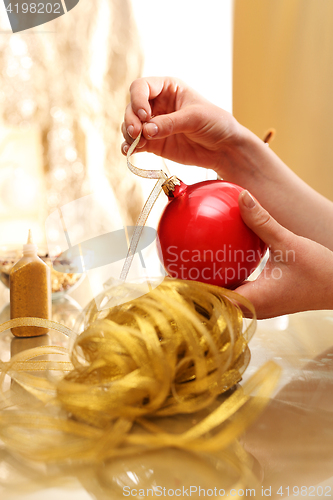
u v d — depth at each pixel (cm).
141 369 40
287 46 137
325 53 136
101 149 121
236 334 44
